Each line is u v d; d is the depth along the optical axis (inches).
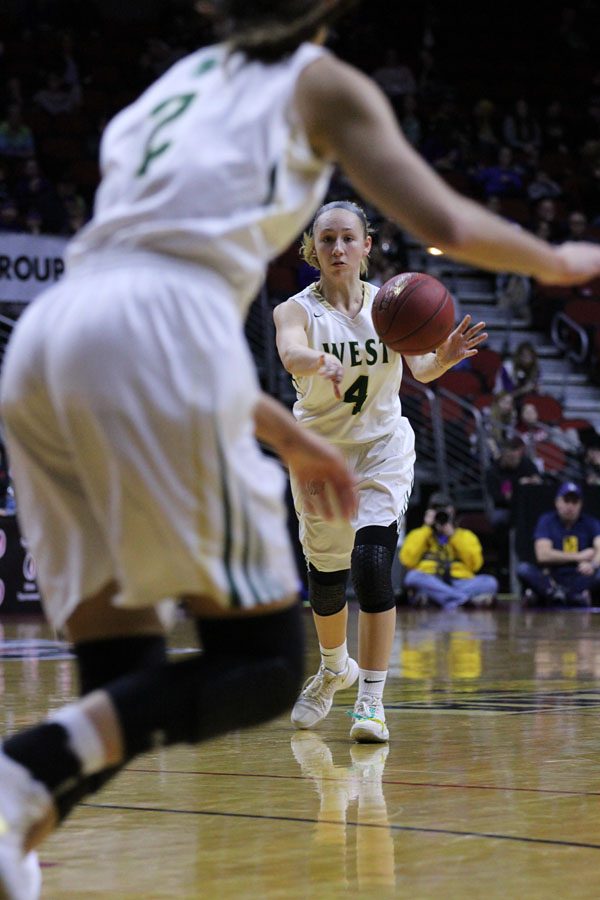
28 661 393.1
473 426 841.5
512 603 748.6
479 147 1116.5
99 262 103.7
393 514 238.7
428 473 831.7
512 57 1251.2
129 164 107.3
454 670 354.9
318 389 238.2
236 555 101.3
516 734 230.2
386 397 242.1
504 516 776.9
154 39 1120.8
